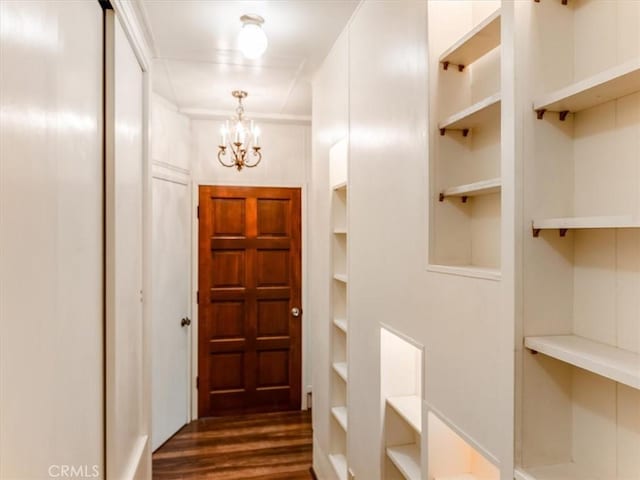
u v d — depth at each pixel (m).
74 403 1.28
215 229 4.00
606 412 0.99
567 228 1.00
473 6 1.51
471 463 1.53
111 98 1.64
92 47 1.49
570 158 1.08
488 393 1.16
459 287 1.30
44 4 1.04
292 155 4.19
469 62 1.50
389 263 1.82
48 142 1.07
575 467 1.05
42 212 1.03
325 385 2.82
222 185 4.01
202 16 2.19
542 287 1.07
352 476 2.28
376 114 1.96
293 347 4.16
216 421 3.90
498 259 1.38
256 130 3.48
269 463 3.18
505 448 1.08
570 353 0.92
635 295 0.93
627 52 0.95
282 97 3.54
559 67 1.08
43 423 1.04
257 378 4.09
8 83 0.85
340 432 2.71
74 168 1.28
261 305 4.10
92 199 1.49
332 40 2.52
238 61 2.80
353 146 2.28
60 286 1.16
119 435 1.71
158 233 3.44
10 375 0.87
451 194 1.45
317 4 2.09
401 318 1.70
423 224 1.53
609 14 0.99
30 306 0.96
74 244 1.28
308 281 4.19
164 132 3.53
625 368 0.81
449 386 1.36
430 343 1.48
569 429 1.08
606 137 1.00
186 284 3.87
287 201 4.17
